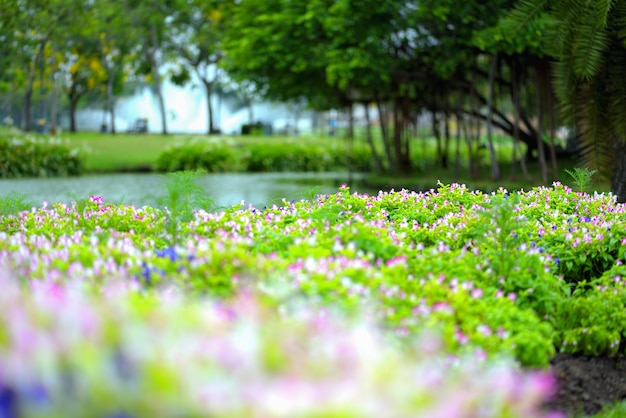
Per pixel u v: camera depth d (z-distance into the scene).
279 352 2.59
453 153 36.97
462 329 4.59
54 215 7.92
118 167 33.34
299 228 6.62
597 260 7.61
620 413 5.04
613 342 5.74
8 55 40.34
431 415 2.40
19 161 29.77
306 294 4.18
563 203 9.12
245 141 41.06
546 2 13.37
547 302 5.77
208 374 2.39
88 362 2.35
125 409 2.33
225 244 5.30
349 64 21.62
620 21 11.99
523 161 22.69
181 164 34.50
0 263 4.85
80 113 68.56
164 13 46.03
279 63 23.89
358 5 21.22
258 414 2.29
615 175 12.50
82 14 39.88
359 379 2.47
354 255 5.02
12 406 2.38
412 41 23.30
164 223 6.84
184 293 4.34
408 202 8.97
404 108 27.25
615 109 12.41
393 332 4.11
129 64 55.47
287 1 23.34
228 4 31.77
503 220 6.12
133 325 2.56
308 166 37.00
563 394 5.33
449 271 5.46
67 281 4.39
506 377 2.92
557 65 12.38
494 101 26.67
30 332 2.44
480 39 19.95
